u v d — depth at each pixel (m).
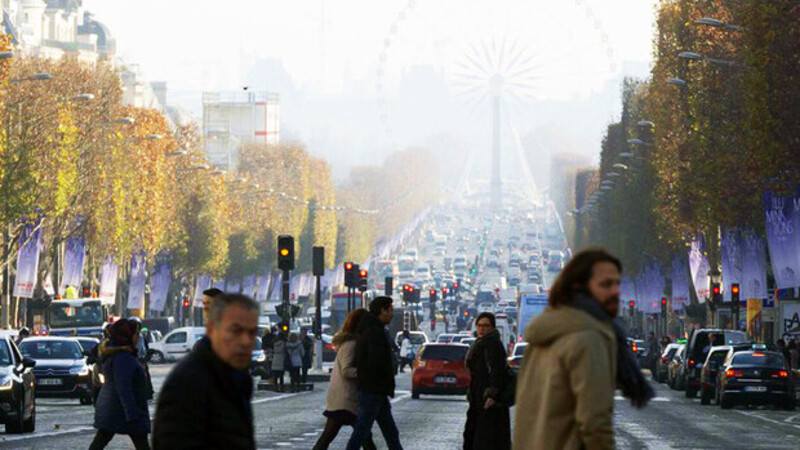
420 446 56.78
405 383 135.62
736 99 123.38
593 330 17.95
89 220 177.62
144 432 36.69
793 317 149.50
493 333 37.12
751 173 115.12
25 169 134.62
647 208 190.62
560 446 18.14
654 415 85.31
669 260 186.88
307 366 120.75
